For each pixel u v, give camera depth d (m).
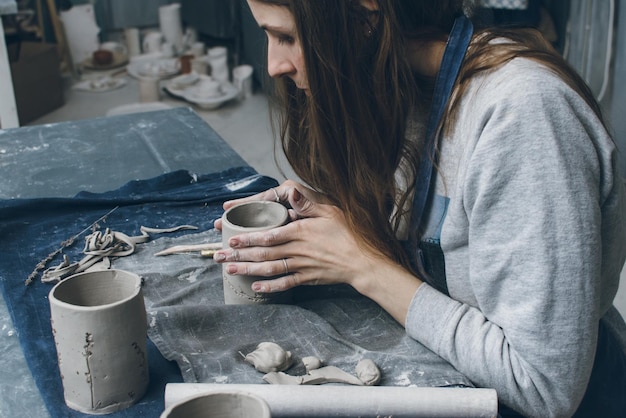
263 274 1.08
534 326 0.92
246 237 1.09
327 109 0.98
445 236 1.04
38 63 3.93
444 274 1.11
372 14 0.95
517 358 0.95
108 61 4.75
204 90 4.17
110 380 0.91
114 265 1.28
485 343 0.97
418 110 1.09
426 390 0.89
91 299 0.97
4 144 1.86
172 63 4.62
